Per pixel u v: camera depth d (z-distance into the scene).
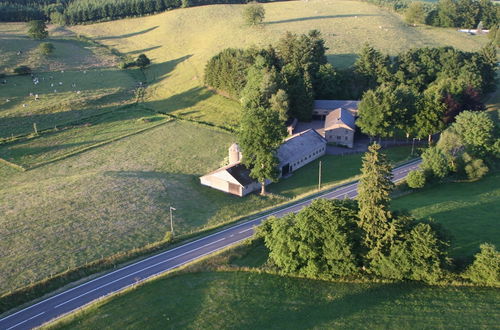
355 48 172.25
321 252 57.16
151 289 56.94
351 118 120.94
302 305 53.12
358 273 58.00
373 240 55.78
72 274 60.47
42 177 99.56
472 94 118.50
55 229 71.12
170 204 82.06
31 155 113.25
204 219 77.75
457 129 90.19
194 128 130.38
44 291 57.34
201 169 102.62
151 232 72.00
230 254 64.25
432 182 84.88
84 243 67.75
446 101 109.69
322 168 101.25
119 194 83.62
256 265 61.69
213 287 56.97
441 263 54.59
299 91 128.25
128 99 157.38
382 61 141.88
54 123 134.00
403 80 139.38
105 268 62.38
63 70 181.50
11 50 192.25
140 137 124.38
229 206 83.12
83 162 108.19
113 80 173.88
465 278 55.31
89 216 75.44
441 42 188.88
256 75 134.62
